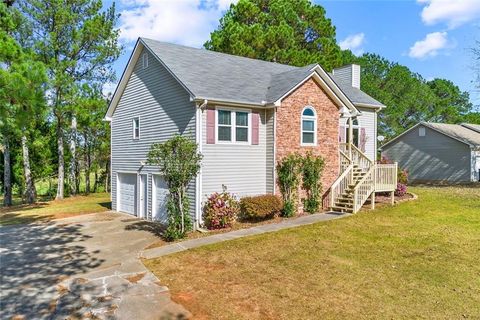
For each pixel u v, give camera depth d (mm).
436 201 18625
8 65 11078
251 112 14750
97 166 31891
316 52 32969
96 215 17875
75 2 22938
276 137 14828
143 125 16844
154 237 12555
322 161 15961
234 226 13445
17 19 19109
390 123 43031
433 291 7391
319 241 11156
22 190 27688
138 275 8562
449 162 29484
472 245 10625
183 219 12375
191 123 13578
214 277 8297
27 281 8258
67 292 7574
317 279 8070
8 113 10477
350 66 24703
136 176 17625
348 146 18250
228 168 14125
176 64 15078
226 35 31406
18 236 13125
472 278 8070
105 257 10172
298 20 33250
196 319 6305
